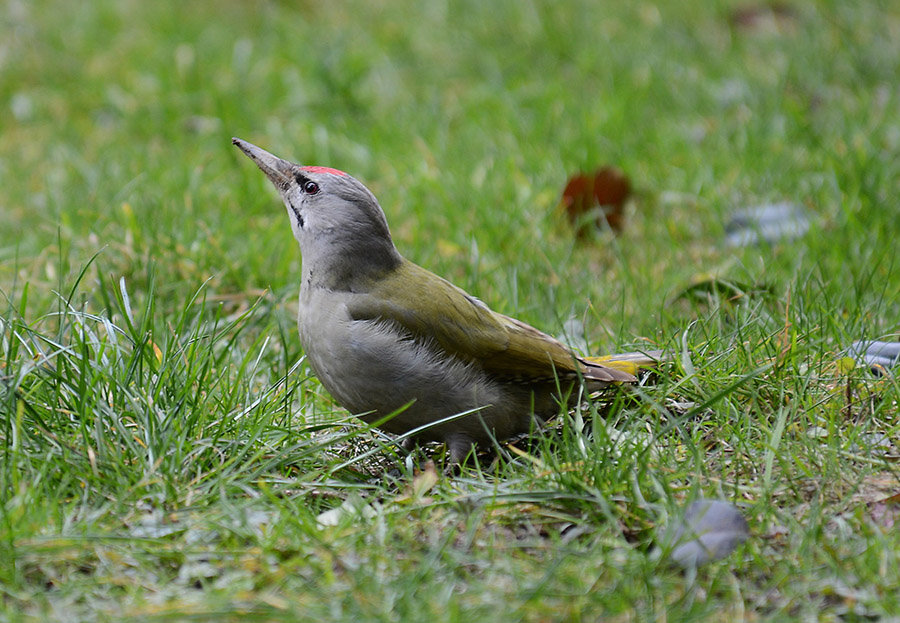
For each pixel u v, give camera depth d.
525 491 7.83
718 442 8.62
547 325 11.84
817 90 17.50
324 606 6.56
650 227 14.24
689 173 15.28
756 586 6.94
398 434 9.33
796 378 9.20
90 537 6.96
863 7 20.23
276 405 9.34
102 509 7.43
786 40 19.45
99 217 13.30
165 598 6.73
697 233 14.16
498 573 6.93
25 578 6.91
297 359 10.88
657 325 11.09
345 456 9.24
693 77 18.33
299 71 19.33
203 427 8.70
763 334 10.02
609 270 13.35
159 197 14.47
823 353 9.76
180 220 13.64
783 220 13.75
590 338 11.75
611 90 18.16
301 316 9.40
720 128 16.42
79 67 20.22
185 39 20.83
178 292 12.21
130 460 8.15
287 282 12.59
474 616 6.40
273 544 7.14
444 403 9.02
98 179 15.55
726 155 15.59
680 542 7.04
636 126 16.91
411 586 6.65
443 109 18.31
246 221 13.99
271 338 11.54
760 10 20.78
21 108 19.14
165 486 7.80
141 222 13.23
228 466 8.09
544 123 17.08
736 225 13.84
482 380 9.06
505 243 13.65
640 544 7.22
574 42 20.31
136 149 17.23
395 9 22.58
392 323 8.93
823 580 6.87
